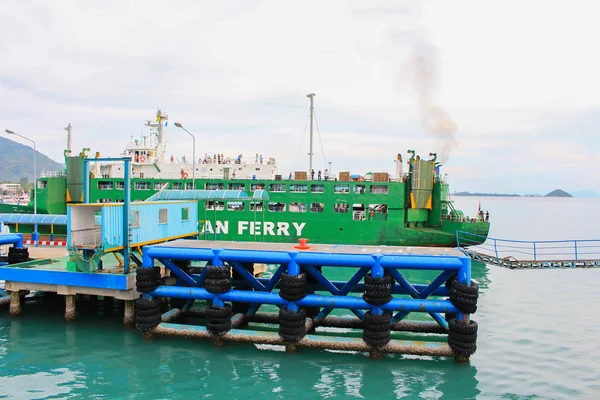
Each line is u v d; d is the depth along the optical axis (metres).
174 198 37.16
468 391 18.45
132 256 26.33
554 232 101.94
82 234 25.56
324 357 21.59
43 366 20.34
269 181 52.75
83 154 57.03
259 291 23.56
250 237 53.44
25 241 45.62
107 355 21.56
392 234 50.62
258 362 20.98
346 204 51.41
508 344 23.34
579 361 21.27
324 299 21.84
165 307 29.20
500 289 36.25
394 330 25.31
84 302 30.41
